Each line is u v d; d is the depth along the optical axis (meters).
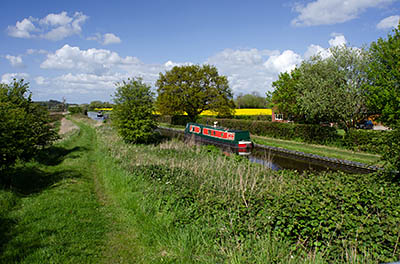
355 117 20.39
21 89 14.46
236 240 5.11
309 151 20.19
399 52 16.88
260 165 14.05
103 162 13.67
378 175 9.25
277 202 6.43
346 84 19.45
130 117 20.33
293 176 10.37
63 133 30.84
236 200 7.08
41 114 15.09
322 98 19.78
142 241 5.82
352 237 5.09
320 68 20.42
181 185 8.66
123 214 7.33
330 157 18.17
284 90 30.50
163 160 13.58
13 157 9.88
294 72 30.34
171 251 5.25
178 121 48.72
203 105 43.34
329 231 5.27
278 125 28.02
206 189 8.23
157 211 6.95
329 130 22.53
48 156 15.14
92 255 5.29
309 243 5.16
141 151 16.67
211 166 12.38
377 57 18.45
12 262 4.79
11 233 5.81
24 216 6.74
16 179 9.70
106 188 9.88
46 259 4.95
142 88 20.61
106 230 6.42
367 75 18.81
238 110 59.72
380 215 5.86
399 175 8.68
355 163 16.25
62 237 5.81
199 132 26.70
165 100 41.78
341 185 7.84
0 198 7.49
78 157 15.43
